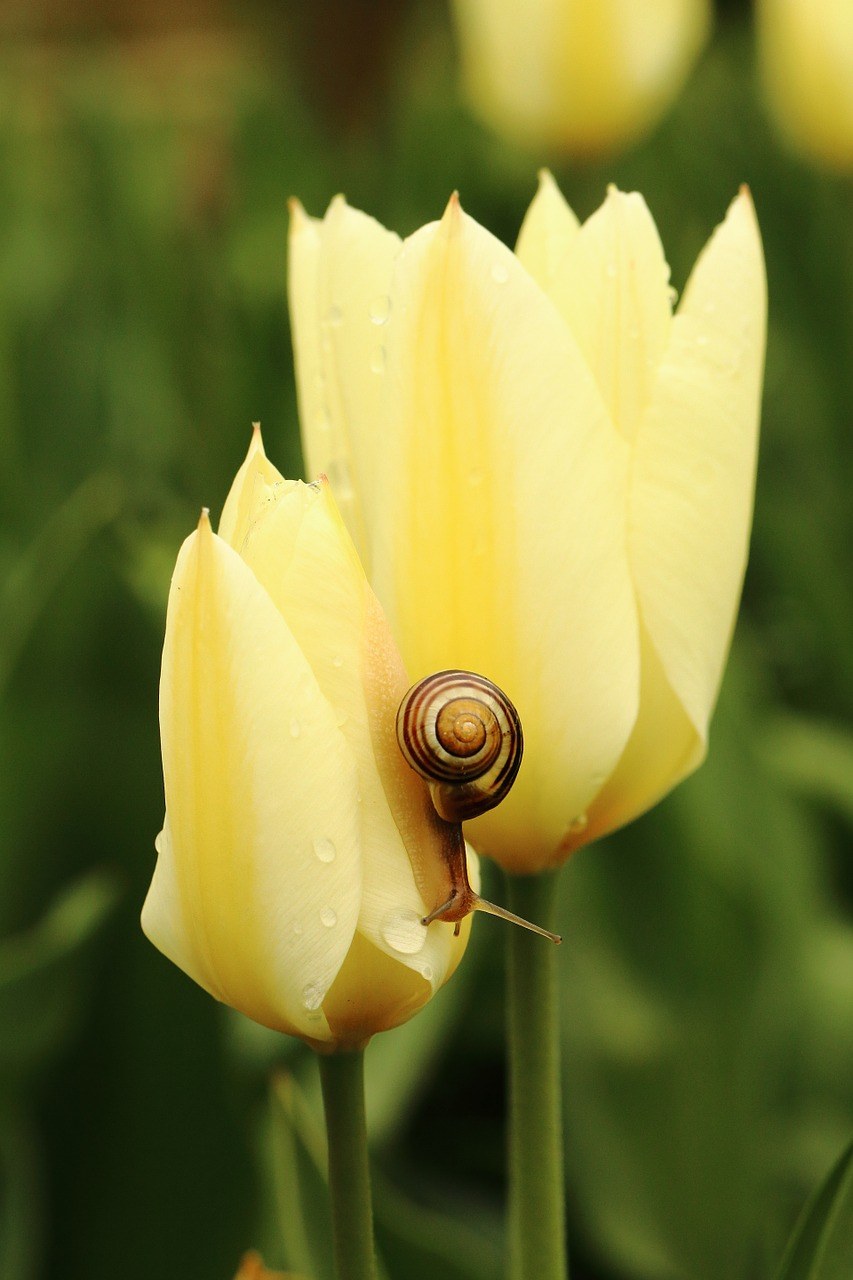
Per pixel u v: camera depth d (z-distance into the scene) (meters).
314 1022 0.53
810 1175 0.85
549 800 0.55
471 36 1.29
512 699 0.55
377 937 0.52
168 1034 0.76
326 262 0.56
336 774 0.52
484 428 0.54
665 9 1.24
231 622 0.51
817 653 1.19
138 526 1.03
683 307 0.55
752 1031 0.81
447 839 0.53
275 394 1.23
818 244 1.39
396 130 1.76
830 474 1.31
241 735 0.51
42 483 1.29
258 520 0.53
